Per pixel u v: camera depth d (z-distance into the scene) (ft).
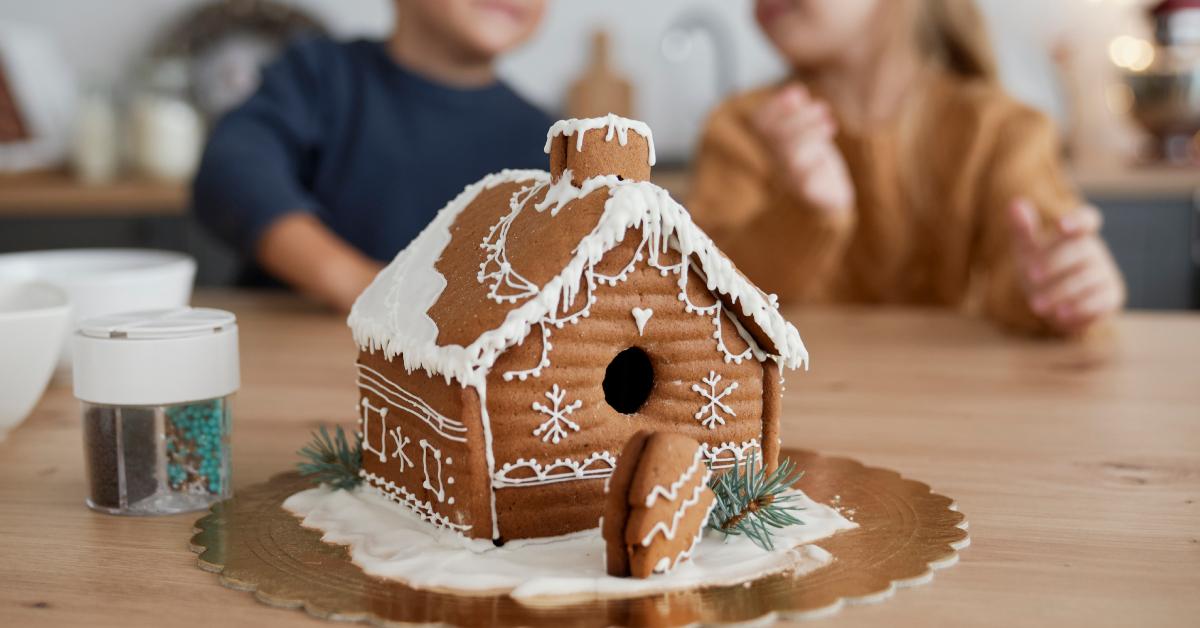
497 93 6.70
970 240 6.61
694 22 10.30
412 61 6.61
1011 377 3.97
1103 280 4.59
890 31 6.61
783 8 6.48
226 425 2.63
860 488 2.64
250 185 5.45
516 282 2.21
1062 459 2.93
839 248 6.02
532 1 6.41
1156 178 8.42
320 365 4.16
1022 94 9.75
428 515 2.36
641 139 2.35
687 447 2.10
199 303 5.62
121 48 10.30
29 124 9.83
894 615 1.90
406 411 2.41
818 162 5.49
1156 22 9.23
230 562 2.17
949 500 2.54
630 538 2.02
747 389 2.46
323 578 2.09
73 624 1.88
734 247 6.09
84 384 2.49
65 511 2.56
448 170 6.54
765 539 2.24
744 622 1.86
